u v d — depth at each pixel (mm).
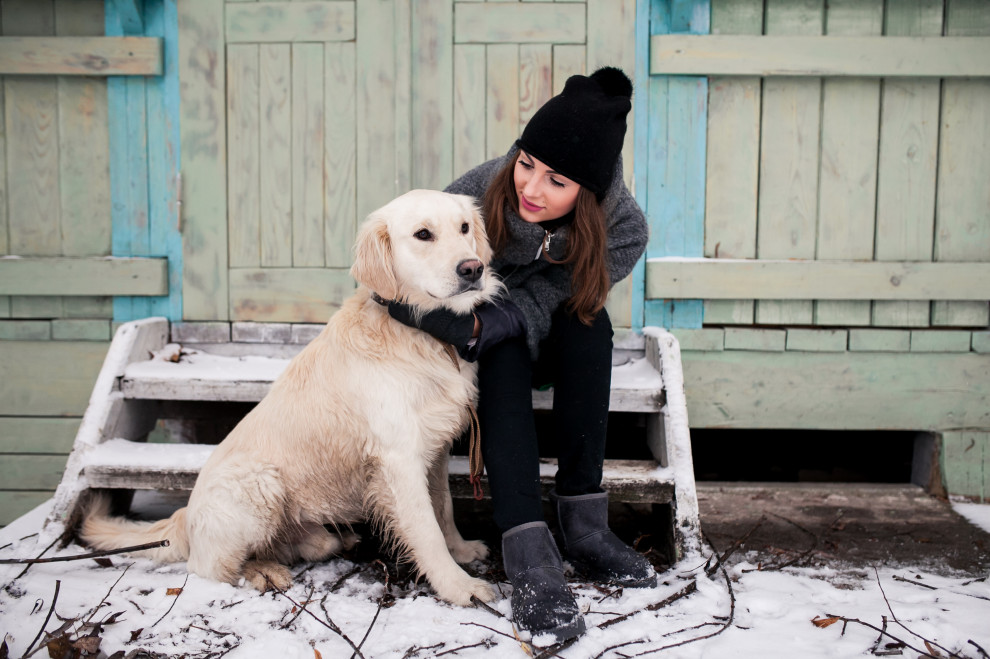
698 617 1868
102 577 2109
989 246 3125
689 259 3098
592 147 1959
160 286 3143
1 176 3162
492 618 1867
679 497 2324
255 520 2070
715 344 3102
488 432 2020
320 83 3131
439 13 3096
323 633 1796
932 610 1888
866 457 3758
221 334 3188
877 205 3115
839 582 2135
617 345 3115
